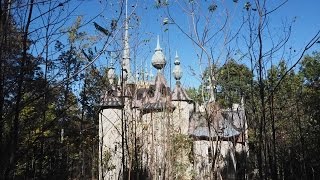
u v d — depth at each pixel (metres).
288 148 25.59
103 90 16.50
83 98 15.52
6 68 6.81
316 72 50.19
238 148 27.48
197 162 27.50
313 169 27.00
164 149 23.16
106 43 9.96
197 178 26.70
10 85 6.88
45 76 7.52
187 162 27.72
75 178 20.56
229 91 18.64
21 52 6.98
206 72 15.67
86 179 22.25
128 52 18.39
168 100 26.14
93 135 21.44
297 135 25.22
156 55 32.84
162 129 24.73
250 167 21.56
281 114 20.66
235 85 16.77
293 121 23.66
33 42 7.19
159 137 24.77
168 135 23.81
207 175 20.23
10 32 6.59
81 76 12.67
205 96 16.89
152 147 22.67
